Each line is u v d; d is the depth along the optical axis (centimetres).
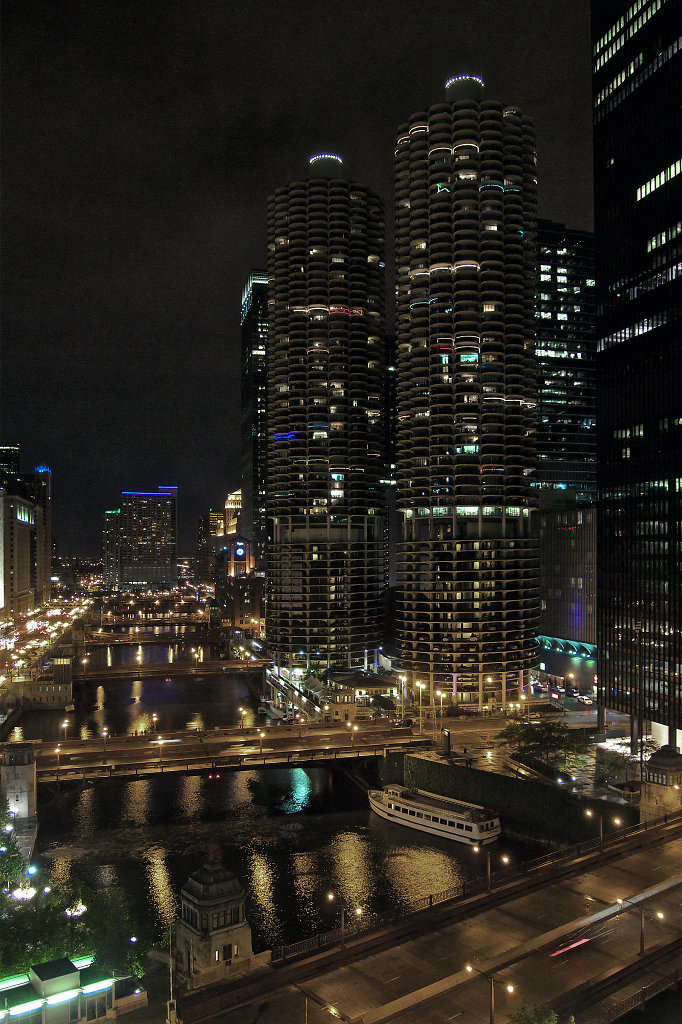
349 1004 7288
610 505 18300
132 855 13562
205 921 7606
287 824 15138
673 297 16475
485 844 13950
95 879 12531
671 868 10344
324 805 16350
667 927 8788
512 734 17288
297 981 7681
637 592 17338
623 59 18238
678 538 16212
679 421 16238
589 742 17912
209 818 15512
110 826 15038
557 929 8719
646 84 17512
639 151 17675
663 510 16650
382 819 15438
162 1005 7231
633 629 17450
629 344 17838
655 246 17100
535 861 10656
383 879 12519
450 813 14288
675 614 16262
